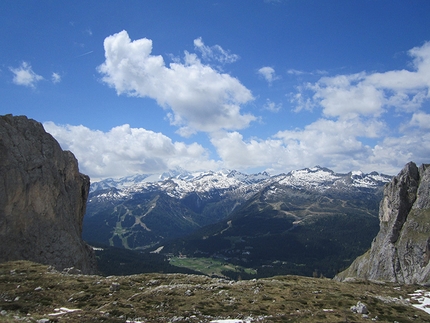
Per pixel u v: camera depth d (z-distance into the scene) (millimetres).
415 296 79875
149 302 61875
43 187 115875
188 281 81750
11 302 59562
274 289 74688
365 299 69562
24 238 105125
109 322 50438
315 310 60625
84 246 136375
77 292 67875
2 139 109188
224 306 60562
